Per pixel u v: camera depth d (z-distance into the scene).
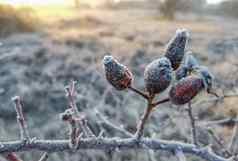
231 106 4.01
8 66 9.73
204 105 4.19
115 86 1.16
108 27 17.91
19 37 14.00
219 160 1.22
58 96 8.30
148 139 1.21
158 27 18.91
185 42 1.17
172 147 1.21
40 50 11.39
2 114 7.51
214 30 17.91
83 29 17.12
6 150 1.21
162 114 4.35
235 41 11.70
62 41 13.03
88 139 1.21
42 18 19.81
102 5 35.53
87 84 8.00
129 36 15.31
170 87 1.13
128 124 5.91
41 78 9.25
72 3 34.12
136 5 35.72
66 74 9.30
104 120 2.37
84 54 11.02
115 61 1.15
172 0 24.38
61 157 5.37
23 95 8.21
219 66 7.80
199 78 1.10
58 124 6.90
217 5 29.38
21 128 1.22
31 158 5.17
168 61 1.12
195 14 27.83
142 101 6.30
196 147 1.22
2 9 15.95
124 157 5.12
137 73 9.38
